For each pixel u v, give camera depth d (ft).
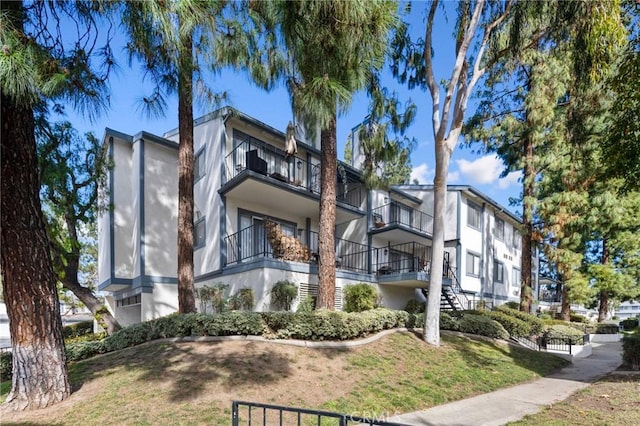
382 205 58.29
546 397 22.52
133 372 21.18
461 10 34.60
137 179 44.60
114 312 51.80
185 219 30.73
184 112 31.32
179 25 13.55
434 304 32.63
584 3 26.45
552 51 42.27
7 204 17.65
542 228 54.60
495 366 29.17
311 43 19.11
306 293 38.04
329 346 27.02
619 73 22.47
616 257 65.72
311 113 20.72
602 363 36.68
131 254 45.62
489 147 54.39
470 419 18.11
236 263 39.75
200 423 15.46
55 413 16.70
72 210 36.35
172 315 28.60
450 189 64.59
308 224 51.24
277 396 18.97
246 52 23.85
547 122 46.39
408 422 17.63
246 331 26.63
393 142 35.73
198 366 21.44
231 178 41.73
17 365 17.72
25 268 17.87
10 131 17.56
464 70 34.96
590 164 46.06
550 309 88.22
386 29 19.99
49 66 13.06
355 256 55.52
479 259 69.67
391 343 30.27
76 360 25.80
